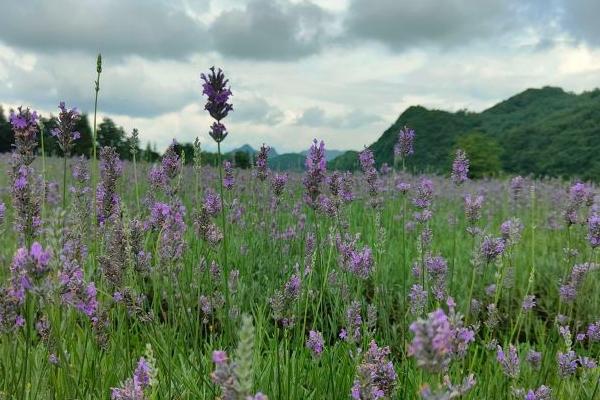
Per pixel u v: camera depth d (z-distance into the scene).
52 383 2.57
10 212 5.92
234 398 1.38
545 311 5.57
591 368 3.43
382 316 4.50
